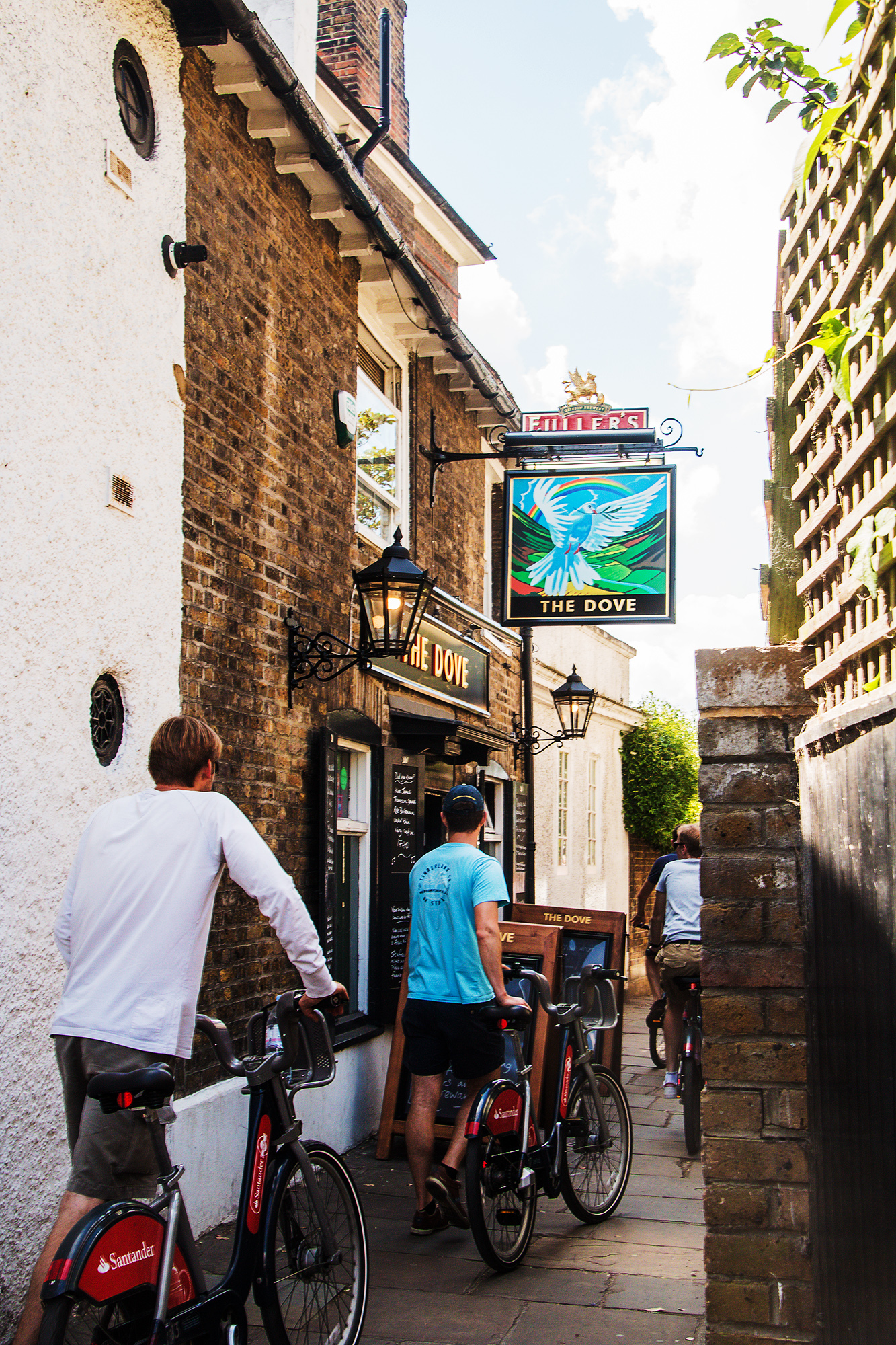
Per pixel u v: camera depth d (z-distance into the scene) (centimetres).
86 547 405
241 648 545
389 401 860
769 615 328
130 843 304
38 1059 362
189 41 493
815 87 269
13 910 353
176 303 482
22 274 372
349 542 704
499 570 1178
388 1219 529
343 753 716
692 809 1772
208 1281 404
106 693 427
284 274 618
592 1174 529
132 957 292
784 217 326
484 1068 487
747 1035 308
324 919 620
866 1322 226
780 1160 302
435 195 1188
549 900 1341
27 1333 261
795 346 304
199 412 507
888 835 209
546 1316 409
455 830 520
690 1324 401
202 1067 495
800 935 307
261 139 591
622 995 738
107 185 430
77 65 413
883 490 226
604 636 1634
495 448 1102
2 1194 342
